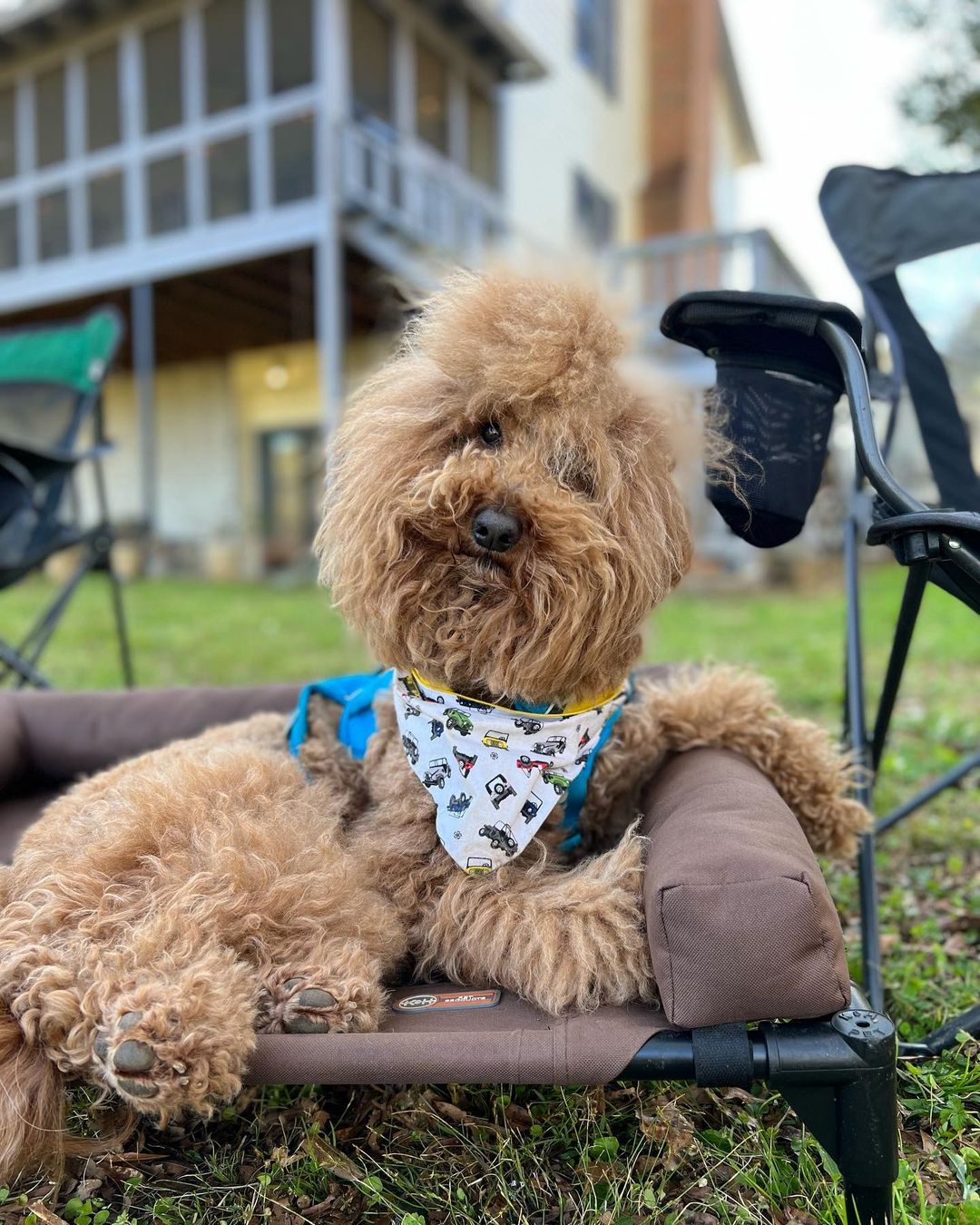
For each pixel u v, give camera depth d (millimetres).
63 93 6656
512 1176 845
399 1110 927
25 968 747
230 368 7961
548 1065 698
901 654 1006
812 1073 682
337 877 859
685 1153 863
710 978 712
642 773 1062
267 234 5676
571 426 859
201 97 6059
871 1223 691
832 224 1287
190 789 885
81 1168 870
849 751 1203
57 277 6621
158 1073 661
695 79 8625
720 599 5391
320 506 1039
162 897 788
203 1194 836
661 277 5734
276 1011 766
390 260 5707
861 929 1083
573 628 835
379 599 891
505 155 6930
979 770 1989
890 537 841
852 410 858
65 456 1907
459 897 880
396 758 1004
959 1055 971
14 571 1905
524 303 896
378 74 5891
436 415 899
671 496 921
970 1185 819
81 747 1482
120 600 2172
